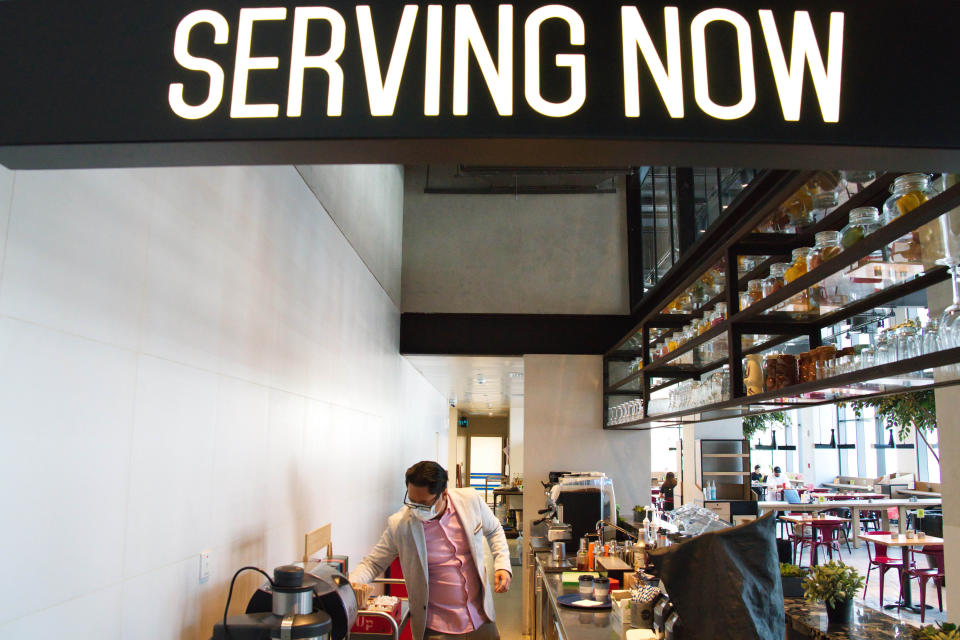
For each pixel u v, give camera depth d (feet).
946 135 3.73
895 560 23.06
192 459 7.54
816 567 8.79
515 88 3.79
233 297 8.80
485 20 3.87
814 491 51.49
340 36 3.87
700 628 6.59
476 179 26.27
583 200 25.98
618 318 25.09
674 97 3.77
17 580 4.62
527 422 24.53
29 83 3.86
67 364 5.22
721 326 10.43
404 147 3.88
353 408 16.72
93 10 3.94
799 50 3.80
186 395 7.39
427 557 11.07
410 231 25.77
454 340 25.03
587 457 24.31
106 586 5.75
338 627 7.19
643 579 11.78
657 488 50.26
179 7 3.95
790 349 9.99
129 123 3.81
